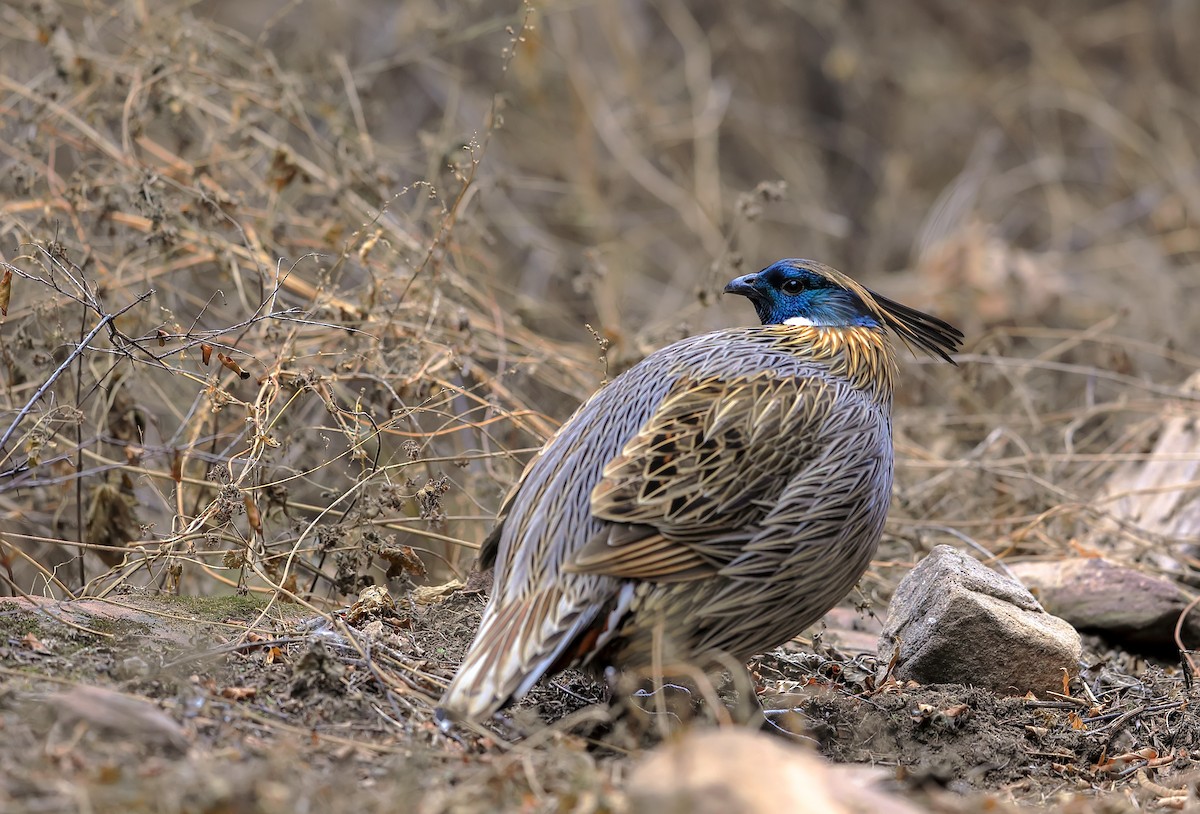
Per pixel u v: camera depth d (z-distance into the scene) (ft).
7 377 37.83
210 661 26.20
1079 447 47.03
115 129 46.85
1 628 26.45
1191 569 39.52
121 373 37.11
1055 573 36.78
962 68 85.71
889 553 41.27
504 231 63.57
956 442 49.06
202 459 37.42
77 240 40.57
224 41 51.96
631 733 25.30
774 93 82.12
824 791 19.13
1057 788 26.17
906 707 28.27
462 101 69.72
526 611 24.50
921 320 31.76
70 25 51.34
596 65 79.41
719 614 25.58
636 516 24.63
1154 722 29.43
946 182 81.87
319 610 31.45
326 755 23.12
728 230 69.82
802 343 29.04
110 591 31.37
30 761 20.54
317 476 39.27
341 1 70.59
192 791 19.69
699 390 26.45
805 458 26.20
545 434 39.34
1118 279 66.95
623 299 62.13
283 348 35.06
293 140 52.34
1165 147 79.51
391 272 41.06
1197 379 47.52
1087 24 86.22
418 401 36.58
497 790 21.18
